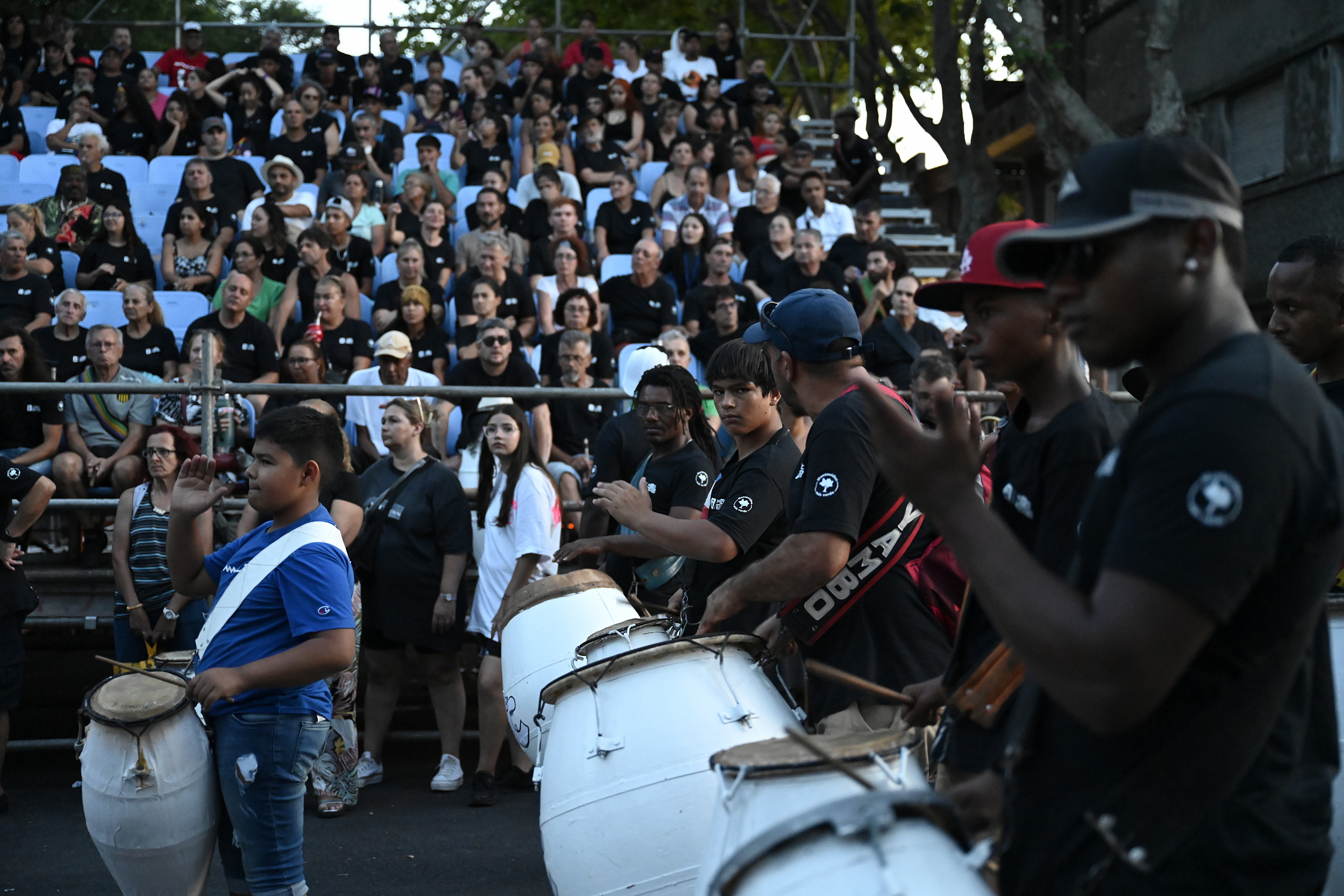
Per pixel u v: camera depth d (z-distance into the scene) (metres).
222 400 6.27
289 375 7.99
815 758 1.97
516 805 5.65
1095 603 1.42
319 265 8.95
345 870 4.67
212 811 3.38
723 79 16.38
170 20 16.47
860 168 14.95
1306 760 1.62
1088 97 14.63
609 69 14.77
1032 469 2.22
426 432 7.15
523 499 5.65
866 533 3.00
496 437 5.70
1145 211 1.47
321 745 3.39
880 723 2.98
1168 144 1.50
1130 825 1.51
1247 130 11.97
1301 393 1.46
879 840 1.59
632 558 4.98
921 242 14.14
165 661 3.92
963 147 15.80
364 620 5.88
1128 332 1.51
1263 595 1.47
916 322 8.56
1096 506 1.59
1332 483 1.45
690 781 2.79
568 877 2.88
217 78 14.14
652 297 9.55
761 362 3.63
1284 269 3.22
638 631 3.31
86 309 8.78
